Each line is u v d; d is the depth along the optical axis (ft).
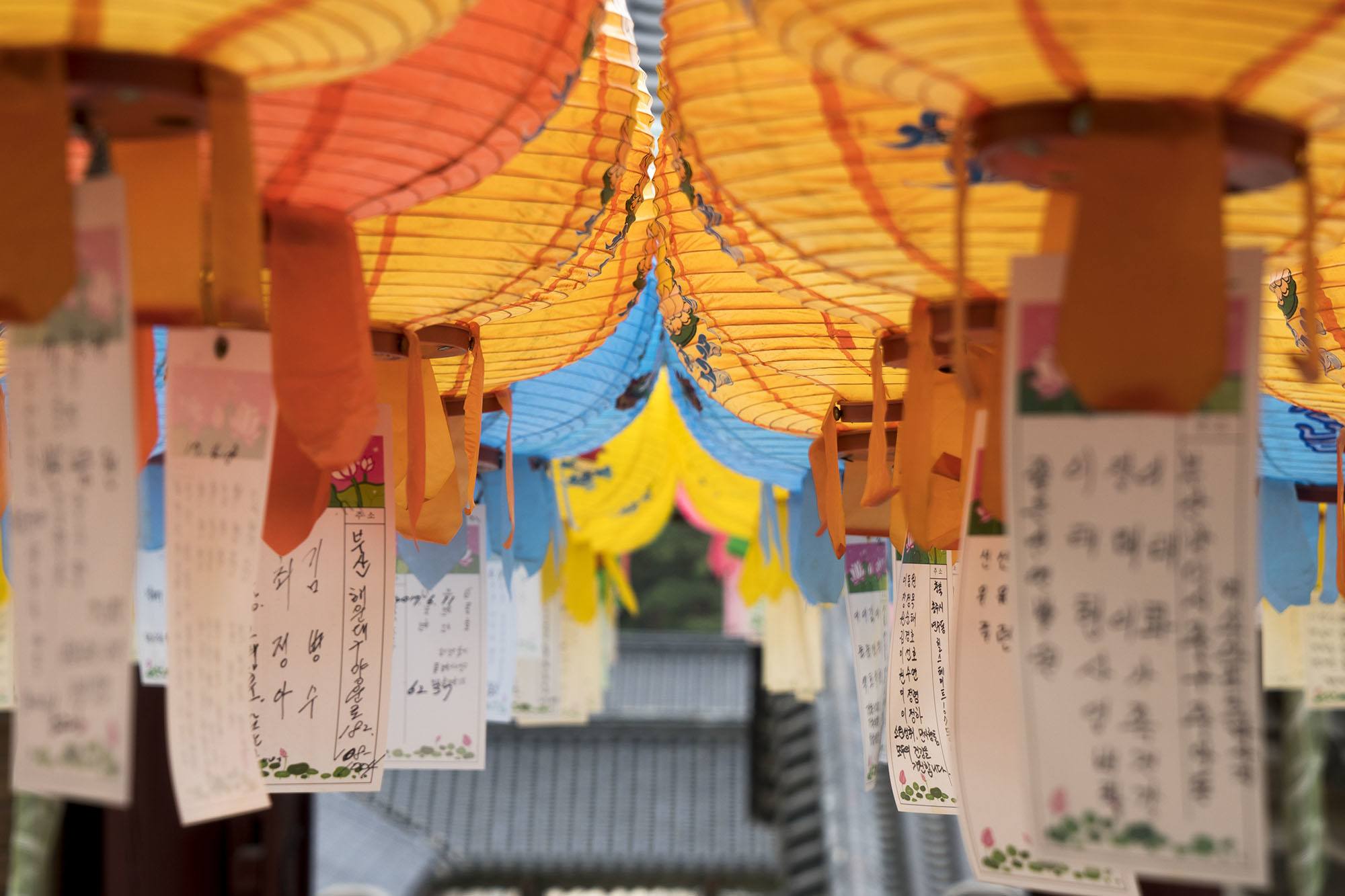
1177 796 3.17
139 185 3.45
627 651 55.57
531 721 11.80
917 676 6.43
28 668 3.21
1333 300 5.24
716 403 7.85
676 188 5.50
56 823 13.02
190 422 3.62
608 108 4.70
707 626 71.72
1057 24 2.89
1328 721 19.25
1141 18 2.85
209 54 3.14
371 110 3.72
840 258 4.37
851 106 3.79
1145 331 3.21
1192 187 3.21
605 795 45.14
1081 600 3.25
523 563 9.13
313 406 4.09
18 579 3.23
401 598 7.02
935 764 6.34
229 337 3.71
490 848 42.16
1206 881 3.14
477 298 5.06
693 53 3.95
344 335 4.16
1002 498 4.26
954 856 24.84
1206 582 3.19
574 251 4.89
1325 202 3.97
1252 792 3.13
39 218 3.07
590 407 7.79
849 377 6.19
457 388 6.54
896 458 5.30
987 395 4.50
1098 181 3.23
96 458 3.14
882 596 7.71
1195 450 3.21
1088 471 3.26
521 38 3.77
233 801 3.63
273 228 4.08
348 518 5.53
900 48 3.05
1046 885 4.18
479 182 4.26
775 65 3.81
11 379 3.29
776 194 4.15
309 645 5.50
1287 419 7.47
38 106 3.04
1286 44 2.93
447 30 3.25
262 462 3.81
